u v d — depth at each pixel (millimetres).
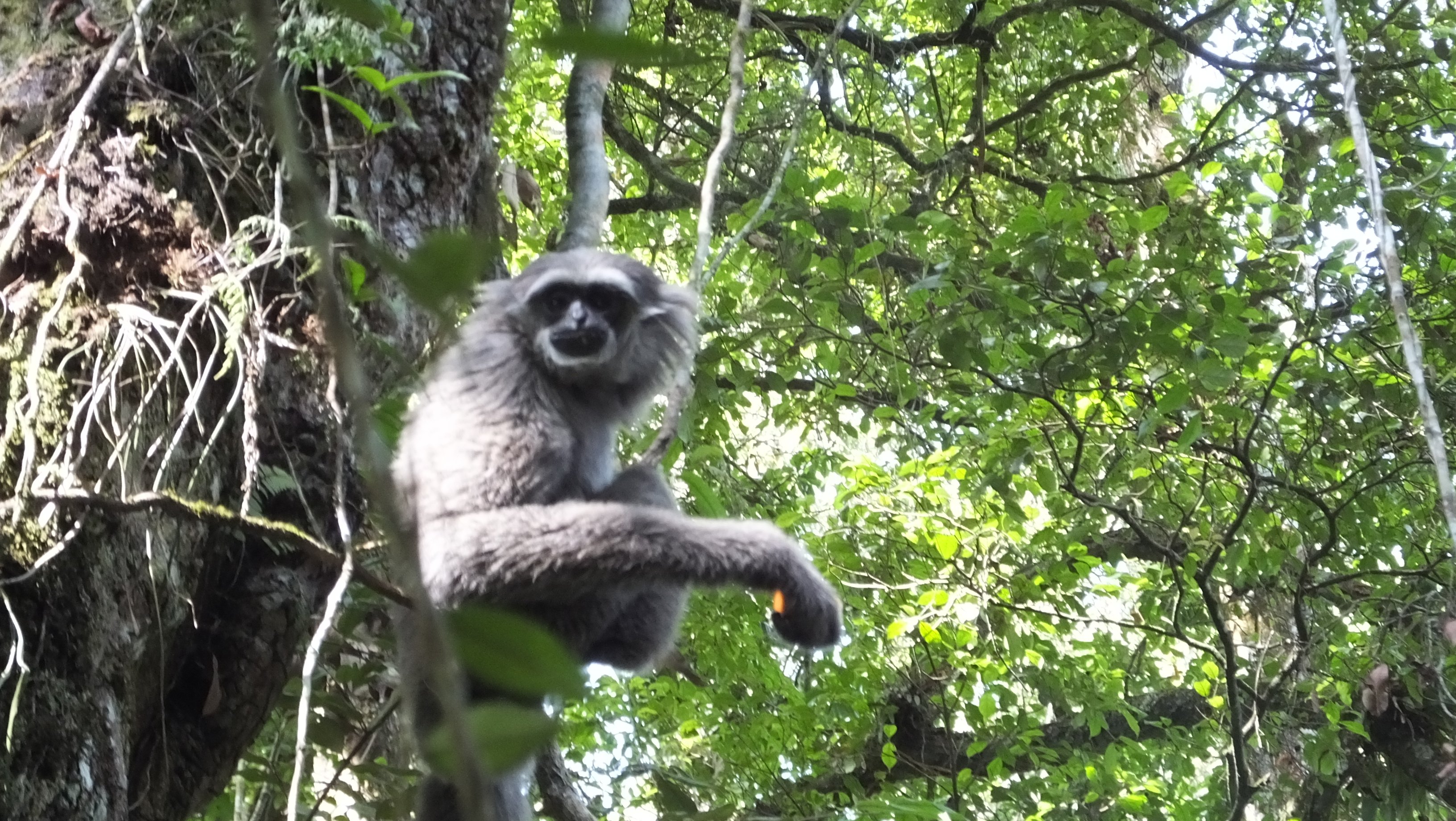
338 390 3443
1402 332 3496
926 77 10102
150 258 3523
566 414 4973
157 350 3336
